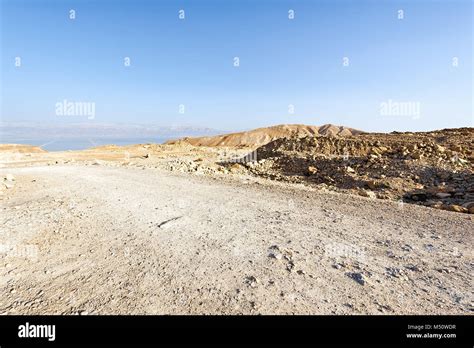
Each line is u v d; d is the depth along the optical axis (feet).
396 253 16.30
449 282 13.17
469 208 31.04
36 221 19.98
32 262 14.38
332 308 11.09
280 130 464.24
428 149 64.18
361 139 88.22
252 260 14.94
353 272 13.88
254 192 33.12
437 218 23.95
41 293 11.83
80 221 20.38
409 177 52.19
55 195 27.96
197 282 12.69
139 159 102.37
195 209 24.59
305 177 64.34
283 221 21.84
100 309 10.87
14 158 104.01
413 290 12.46
